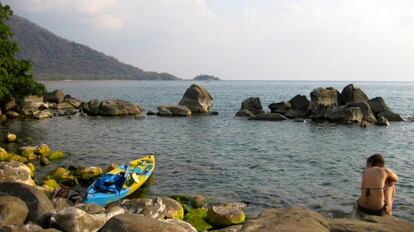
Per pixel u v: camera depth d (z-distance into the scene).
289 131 41.62
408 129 43.12
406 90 181.88
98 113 55.44
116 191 18.86
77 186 20.50
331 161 27.50
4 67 49.81
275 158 28.42
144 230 7.23
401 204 18.03
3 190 11.75
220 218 15.03
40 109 59.12
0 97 47.00
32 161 25.52
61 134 38.19
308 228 6.67
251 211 17.30
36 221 10.26
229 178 22.78
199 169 24.86
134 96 110.69
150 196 19.36
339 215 16.83
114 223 7.57
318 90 56.06
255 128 43.88
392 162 27.33
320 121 49.84
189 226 11.06
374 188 10.44
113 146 32.56
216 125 46.34
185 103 59.81
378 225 7.35
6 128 41.31
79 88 171.00
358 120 47.91
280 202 18.55
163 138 36.97
